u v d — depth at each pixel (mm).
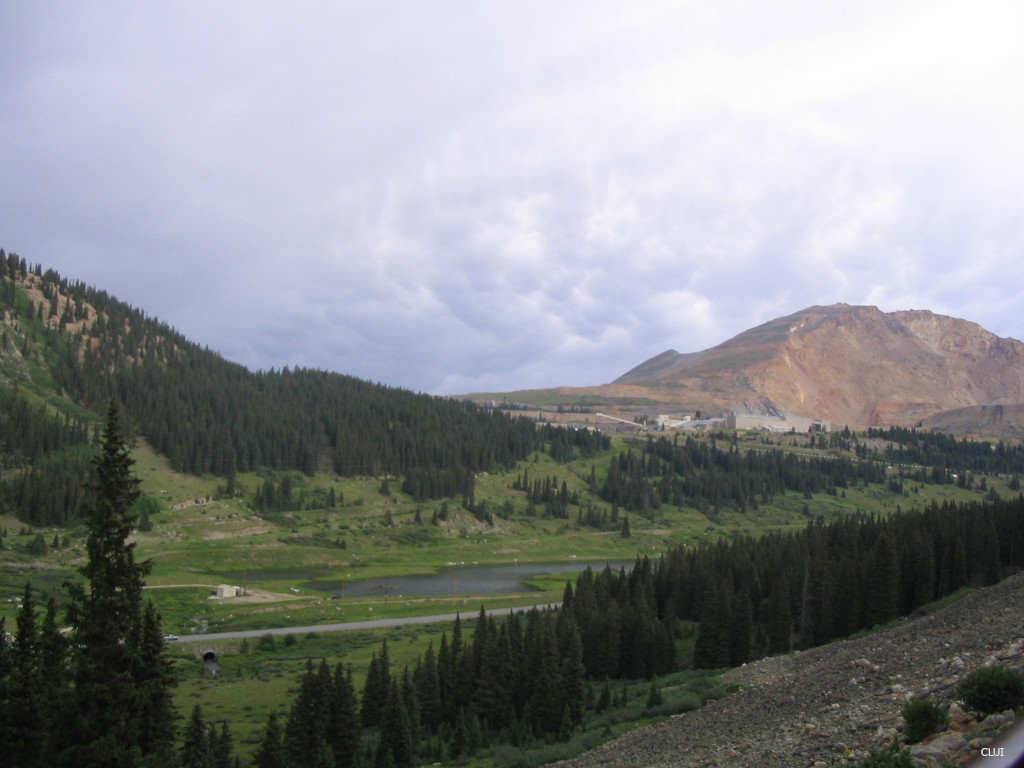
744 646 85312
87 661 34219
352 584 166500
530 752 51312
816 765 25078
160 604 129250
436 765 57375
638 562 123438
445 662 75562
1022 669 28438
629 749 40125
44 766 33656
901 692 32062
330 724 60719
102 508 35719
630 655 90812
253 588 149500
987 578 98188
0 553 145875
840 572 92438
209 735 53625
